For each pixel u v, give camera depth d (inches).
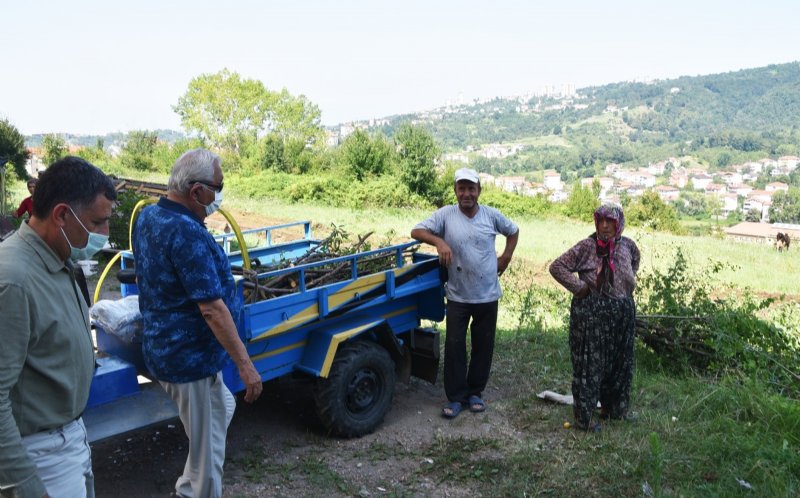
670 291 288.5
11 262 87.7
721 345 253.3
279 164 1763.0
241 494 167.9
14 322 86.1
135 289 213.3
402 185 1357.0
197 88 2474.2
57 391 94.1
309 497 168.6
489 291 224.2
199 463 142.3
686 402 223.9
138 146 2300.7
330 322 206.8
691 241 879.1
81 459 100.6
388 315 228.7
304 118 2566.4
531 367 273.3
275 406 227.3
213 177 137.1
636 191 6884.8
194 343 136.9
